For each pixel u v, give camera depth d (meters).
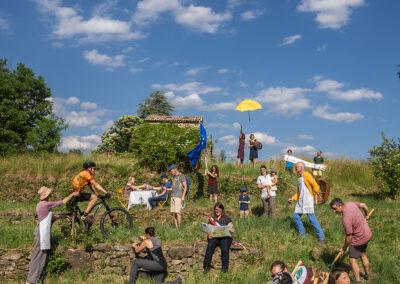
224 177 22.17
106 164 23.16
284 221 14.30
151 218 16.03
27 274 10.72
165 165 23.52
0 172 22.50
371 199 21.39
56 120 35.28
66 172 23.19
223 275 10.76
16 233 12.15
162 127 24.50
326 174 26.34
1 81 34.72
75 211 11.66
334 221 14.75
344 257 11.48
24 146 34.22
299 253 11.85
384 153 22.30
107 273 11.09
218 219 11.34
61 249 10.98
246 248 11.74
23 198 21.41
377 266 11.20
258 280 10.69
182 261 11.34
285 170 24.94
